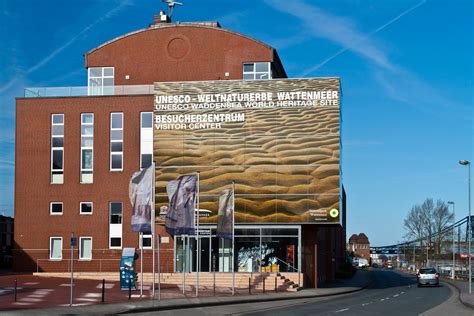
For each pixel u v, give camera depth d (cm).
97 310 2495
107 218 4731
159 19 5784
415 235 11669
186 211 3186
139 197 3027
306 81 4484
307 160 4428
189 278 4322
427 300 3628
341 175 4606
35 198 4794
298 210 4394
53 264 4716
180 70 5169
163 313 2566
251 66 5141
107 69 5244
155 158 4566
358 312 2700
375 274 10156
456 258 10994
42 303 2728
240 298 3291
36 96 4869
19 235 4769
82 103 4838
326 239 6356
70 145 4816
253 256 4441
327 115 4447
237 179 4472
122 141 4781
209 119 4553
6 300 2855
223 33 5166
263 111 4509
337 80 4466
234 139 4512
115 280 4362
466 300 3422
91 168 4788
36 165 4819
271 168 4450
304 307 2991
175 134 4572
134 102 4800
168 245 4616
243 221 4428
